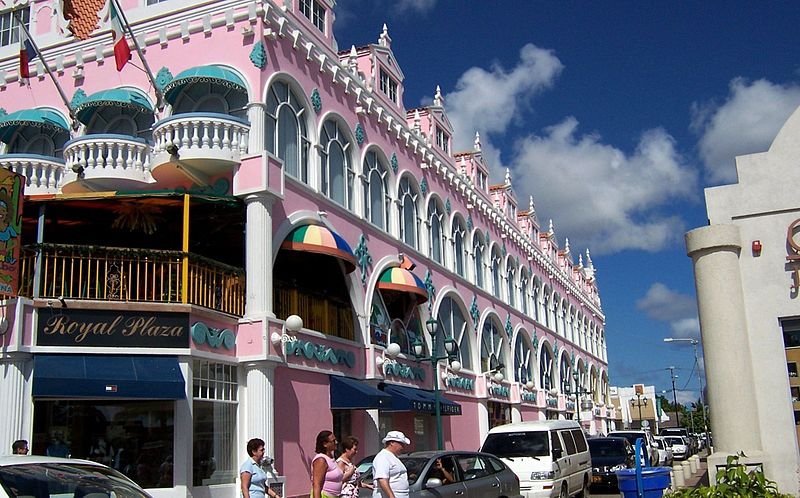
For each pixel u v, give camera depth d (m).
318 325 19.75
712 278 12.30
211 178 17.72
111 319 14.35
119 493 7.07
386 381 22.38
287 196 18.70
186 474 14.34
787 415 11.79
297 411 17.81
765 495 8.17
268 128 18.58
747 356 12.02
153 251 14.94
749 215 12.52
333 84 21.95
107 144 17.45
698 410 100.25
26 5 21.41
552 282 46.53
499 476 14.36
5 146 20.52
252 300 16.58
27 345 13.68
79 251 14.50
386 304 24.84
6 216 13.62
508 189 39.97
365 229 22.91
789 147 12.54
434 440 26.39
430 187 28.84
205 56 18.75
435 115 30.50
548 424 19.27
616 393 95.44
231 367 16.23
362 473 14.03
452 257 30.27
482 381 30.70
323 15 22.25
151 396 14.03
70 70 20.28
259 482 10.98
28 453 13.17
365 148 23.56
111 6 17.66
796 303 12.02
